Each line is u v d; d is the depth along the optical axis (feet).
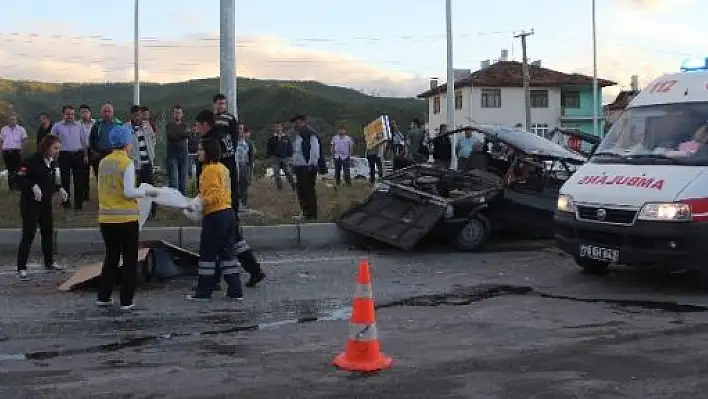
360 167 126.93
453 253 36.58
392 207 38.60
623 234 26.53
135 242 24.36
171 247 28.76
